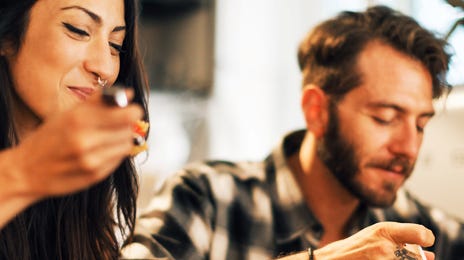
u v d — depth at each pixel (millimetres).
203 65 2881
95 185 990
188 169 1308
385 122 1146
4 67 832
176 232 1185
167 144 2793
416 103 1138
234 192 1281
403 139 1136
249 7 2980
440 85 1183
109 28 855
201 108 2871
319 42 1242
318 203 1261
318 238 1247
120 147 495
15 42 820
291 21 2914
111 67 854
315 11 2848
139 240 1122
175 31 2898
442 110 1265
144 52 1251
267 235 1261
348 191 1201
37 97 818
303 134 1325
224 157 2857
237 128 2893
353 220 1262
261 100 2938
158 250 1115
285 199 1270
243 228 1265
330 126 1193
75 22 819
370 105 1144
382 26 1188
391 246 855
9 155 521
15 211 530
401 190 1366
